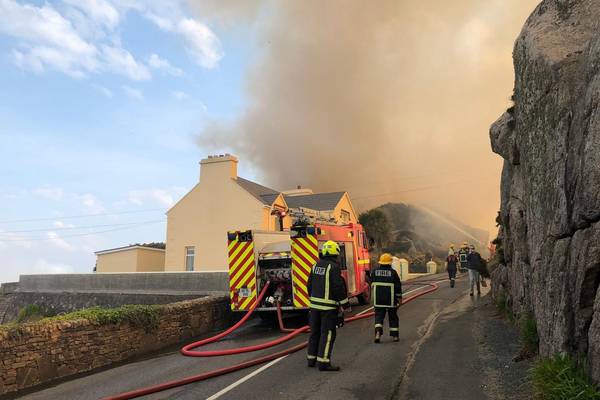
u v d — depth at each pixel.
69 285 27.50
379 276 9.18
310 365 7.31
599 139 4.25
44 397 6.67
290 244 11.76
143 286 24.34
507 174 10.73
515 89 7.58
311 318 7.45
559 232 5.34
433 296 17.22
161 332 10.22
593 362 4.22
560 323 5.18
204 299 12.14
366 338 9.56
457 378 6.30
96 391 6.80
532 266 6.79
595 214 4.30
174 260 30.92
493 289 13.55
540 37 6.27
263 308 11.45
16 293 30.06
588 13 5.95
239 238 11.82
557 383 4.48
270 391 6.17
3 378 6.95
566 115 5.25
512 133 8.91
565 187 5.11
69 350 8.06
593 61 4.57
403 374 6.67
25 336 7.36
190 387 6.63
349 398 5.72
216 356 8.78
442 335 9.38
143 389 6.48
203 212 30.86
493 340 8.46
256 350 9.04
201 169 31.38
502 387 5.78
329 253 7.57
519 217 8.61
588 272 4.40
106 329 8.84
